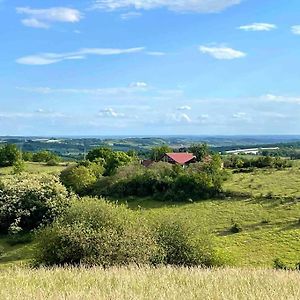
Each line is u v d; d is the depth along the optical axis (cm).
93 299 1266
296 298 1284
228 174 7875
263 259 4719
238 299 1280
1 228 6266
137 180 7538
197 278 1758
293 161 9862
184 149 12312
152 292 1392
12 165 11838
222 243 5322
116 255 3048
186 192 7162
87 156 10469
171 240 3422
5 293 1388
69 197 6525
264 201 6681
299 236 5422
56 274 1945
